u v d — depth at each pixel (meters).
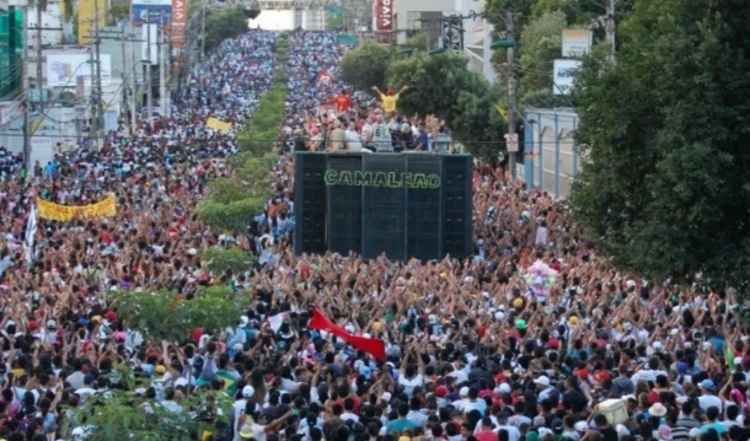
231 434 30.48
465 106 115.38
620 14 85.00
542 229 67.19
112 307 42.72
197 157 117.62
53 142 126.62
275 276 53.94
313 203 72.19
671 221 39.53
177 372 35.31
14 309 43.72
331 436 28.75
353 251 70.50
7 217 75.56
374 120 94.00
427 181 71.12
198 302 41.09
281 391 33.59
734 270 38.94
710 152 37.78
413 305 46.59
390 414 31.03
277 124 153.75
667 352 38.44
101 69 134.50
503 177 94.50
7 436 28.75
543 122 99.56
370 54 187.12
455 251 71.31
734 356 38.78
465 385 33.88
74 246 60.12
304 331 41.59
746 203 38.50
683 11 39.81
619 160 41.31
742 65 38.38
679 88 39.12
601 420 29.48
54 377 34.31
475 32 179.50
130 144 124.31
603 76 41.44
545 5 125.19
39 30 111.44
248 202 72.50
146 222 71.38
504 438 29.17
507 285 51.50
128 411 24.62
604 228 42.59
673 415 30.45
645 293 50.06
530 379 34.28
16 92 133.12
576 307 46.50
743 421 31.00
